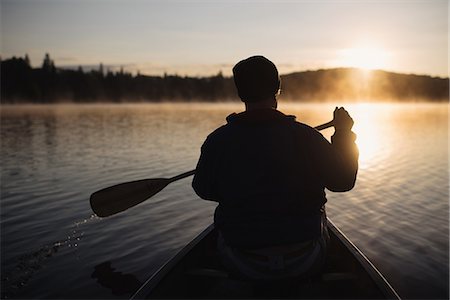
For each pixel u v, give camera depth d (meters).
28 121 29.55
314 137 1.58
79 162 10.30
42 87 117.31
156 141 15.15
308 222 1.61
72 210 5.84
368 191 7.02
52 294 3.36
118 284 3.51
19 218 5.46
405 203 6.22
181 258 2.32
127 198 2.85
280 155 1.56
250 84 1.65
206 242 2.66
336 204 6.20
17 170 9.14
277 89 1.70
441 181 7.85
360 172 8.96
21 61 113.81
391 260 3.99
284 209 1.57
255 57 1.69
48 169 9.29
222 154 1.63
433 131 20.47
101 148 13.12
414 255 4.11
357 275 2.11
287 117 1.63
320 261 1.73
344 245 2.45
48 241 4.59
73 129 21.47
